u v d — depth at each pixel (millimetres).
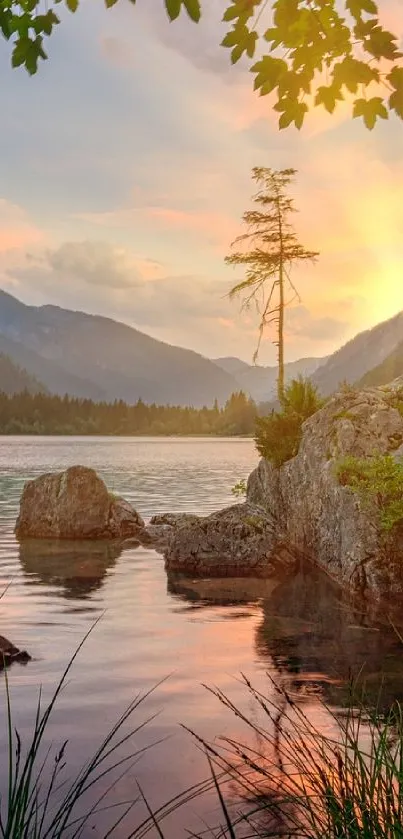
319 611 13000
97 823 5465
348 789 3463
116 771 6379
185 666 9492
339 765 3662
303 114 3664
